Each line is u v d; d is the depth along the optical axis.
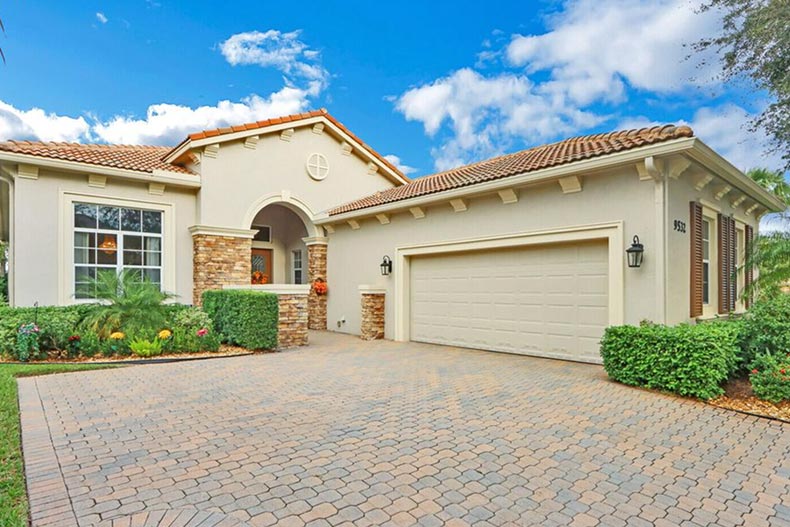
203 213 13.36
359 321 14.16
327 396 6.44
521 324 10.21
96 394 6.42
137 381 7.26
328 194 16.20
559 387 7.00
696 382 6.27
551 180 9.20
